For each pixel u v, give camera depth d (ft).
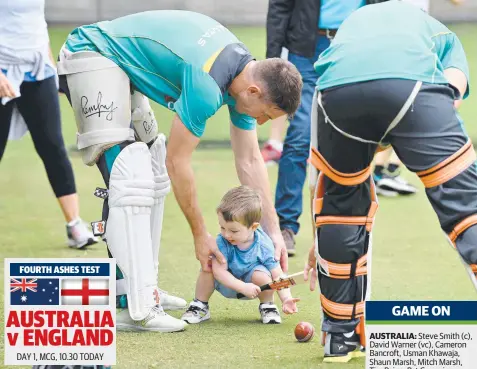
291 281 53.52
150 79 52.03
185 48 50.83
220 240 56.29
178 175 51.21
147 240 53.47
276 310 56.49
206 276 56.08
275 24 76.59
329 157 45.68
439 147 43.55
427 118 43.52
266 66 50.21
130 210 52.75
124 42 52.39
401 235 80.38
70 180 75.25
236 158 57.41
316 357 49.08
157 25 52.06
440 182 43.80
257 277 55.21
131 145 52.75
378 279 66.54
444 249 75.82
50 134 73.77
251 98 50.47
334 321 47.80
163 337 52.85
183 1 228.63
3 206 90.33
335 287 47.19
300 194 74.59
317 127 45.93
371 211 47.14
